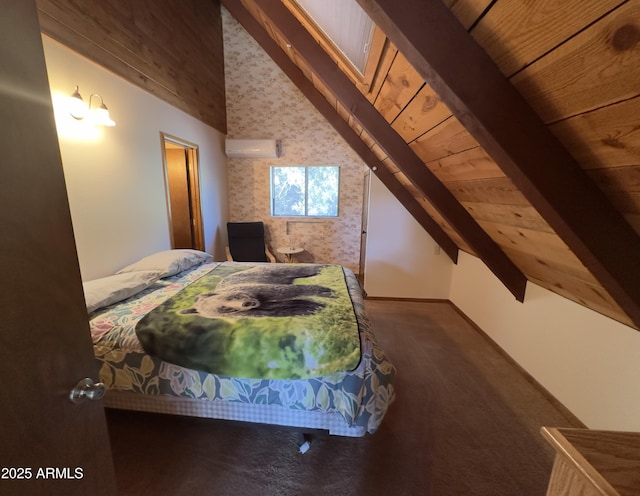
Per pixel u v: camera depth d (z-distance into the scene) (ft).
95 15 6.22
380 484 4.21
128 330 4.64
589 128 2.31
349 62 5.28
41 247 1.98
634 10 1.51
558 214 2.81
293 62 9.98
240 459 4.59
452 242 10.87
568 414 5.57
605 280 3.05
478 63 2.55
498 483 4.26
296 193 14.98
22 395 1.87
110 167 6.81
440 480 4.29
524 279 7.03
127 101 7.31
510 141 2.68
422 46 2.51
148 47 8.09
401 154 6.60
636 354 4.41
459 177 5.43
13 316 1.79
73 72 5.75
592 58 1.86
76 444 2.33
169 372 4.42
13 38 1.74
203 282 7.13
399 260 11.59
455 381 6.70
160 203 8.75
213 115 12.63
